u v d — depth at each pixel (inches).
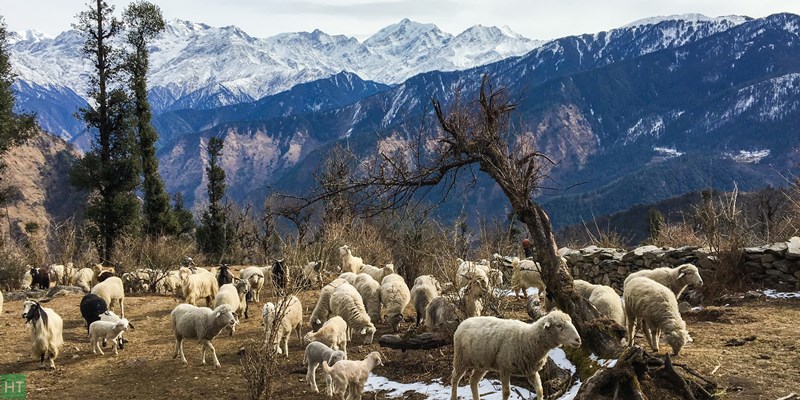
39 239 1208.8
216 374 477.4
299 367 480.1
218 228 1787.6
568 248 800.3
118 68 1401.3
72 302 814.5
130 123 1380.4
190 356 531.2
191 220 1722.4
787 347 395.5
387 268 703.1
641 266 656.4
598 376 311.1
